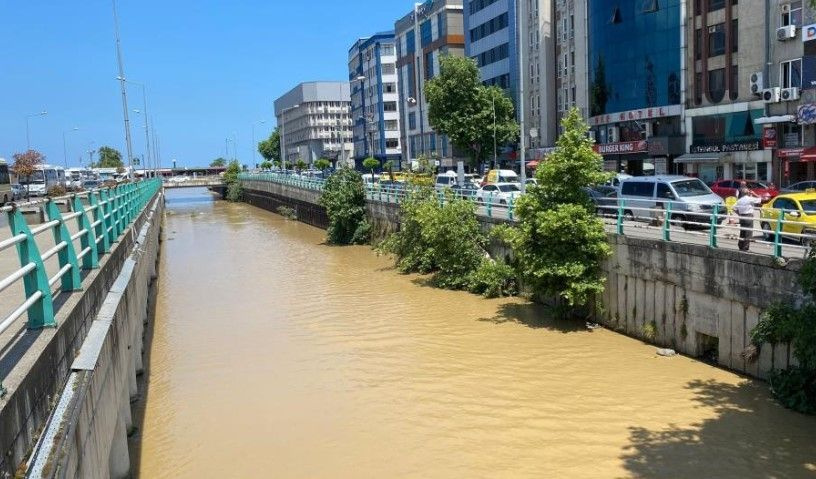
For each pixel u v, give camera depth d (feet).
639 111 144.97
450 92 175.22
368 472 36.06
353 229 136.87
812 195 56.29
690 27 131.75
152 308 80.89
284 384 50.88
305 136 497.46
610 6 150.00
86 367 22.07
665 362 51.03
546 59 189.37
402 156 304.09
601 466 35.35
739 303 46.73
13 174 186.80
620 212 60.29
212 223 205.46
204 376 53.67
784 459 34.99
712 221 49.34
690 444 37.24
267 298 84.53
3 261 46.21
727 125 123.95
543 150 181.47
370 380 50.80
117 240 46.03
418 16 272.72
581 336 59.72
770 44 113.91
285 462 37.76
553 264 61.62
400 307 75.36
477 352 56.44
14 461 15.29
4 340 20.12
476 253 84.64
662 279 54.29
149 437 41.93
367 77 359.05
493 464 36.19
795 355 39.73
